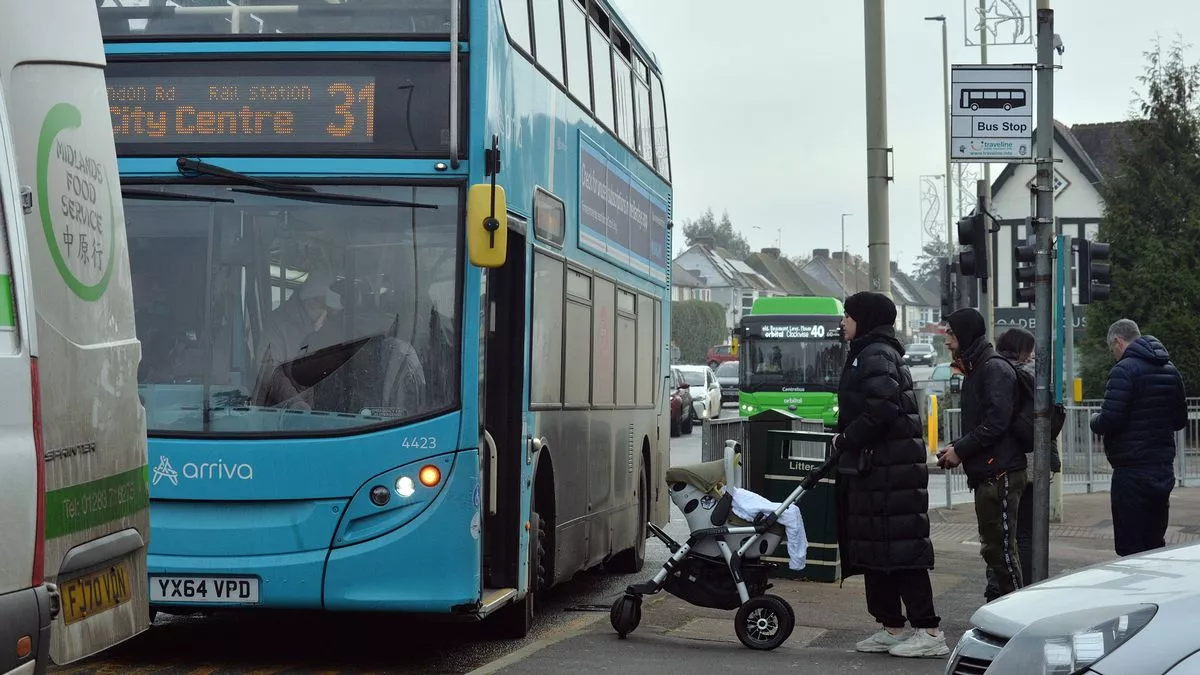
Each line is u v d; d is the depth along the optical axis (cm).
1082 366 4191
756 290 17488
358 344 919
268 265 927
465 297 925
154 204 932
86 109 659
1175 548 655
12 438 541
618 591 1408
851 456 998
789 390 4488
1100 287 1903
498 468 1009
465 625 1159
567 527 1155
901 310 17888
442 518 908
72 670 943
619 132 1395
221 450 903
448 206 931
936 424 3269
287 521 902
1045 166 1210
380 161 930
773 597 1045
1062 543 1858
